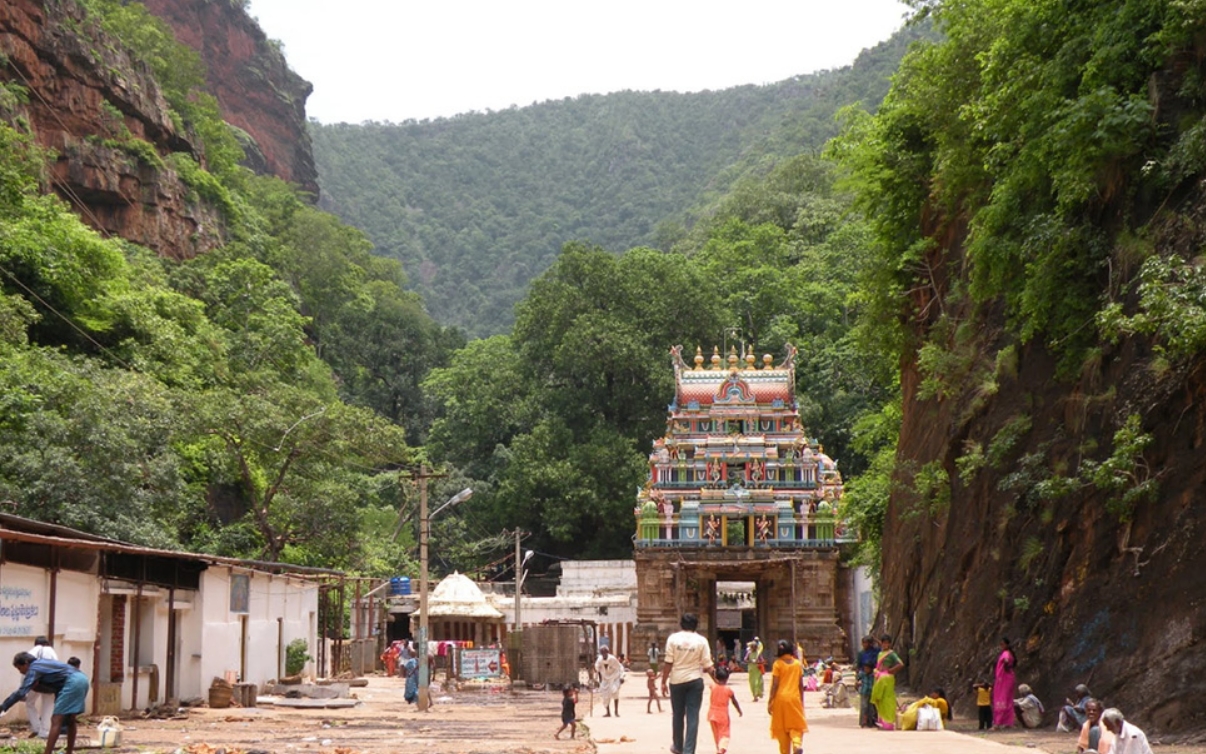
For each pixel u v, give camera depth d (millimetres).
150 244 75500
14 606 20609
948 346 30734
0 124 56594
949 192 31391
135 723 23625
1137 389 21031
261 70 141750
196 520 52781
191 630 29281
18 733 19734
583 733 22906
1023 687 20953
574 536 81125
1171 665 18094
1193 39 22609
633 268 87938
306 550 53281
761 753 17688
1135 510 20172
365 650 49750
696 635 15234
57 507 34594
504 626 57688
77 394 39062
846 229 88312
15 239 50531
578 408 83688
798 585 53688
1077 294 23781
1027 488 23844
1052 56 25078
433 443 90562
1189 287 18656
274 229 104188
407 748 19375
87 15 74688
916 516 30656
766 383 58812
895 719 21594
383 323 107062
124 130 75312
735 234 100750
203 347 61312
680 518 55625
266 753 17984
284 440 48125
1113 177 23312
